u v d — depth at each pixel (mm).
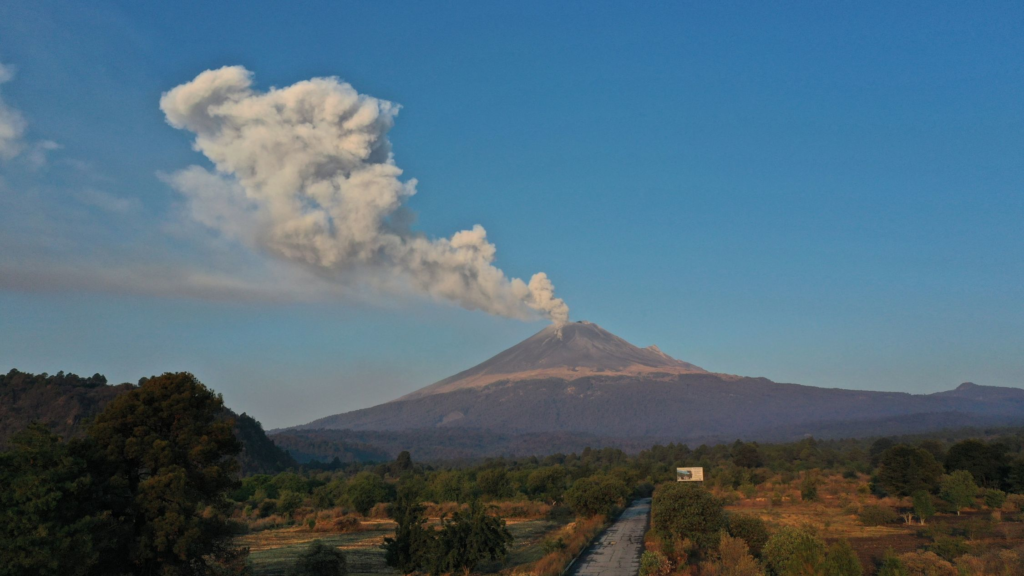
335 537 66375
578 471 132750
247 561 47781
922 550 45969
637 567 42406
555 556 43531
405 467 197375
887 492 82000
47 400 160125
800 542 30516
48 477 25875
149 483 28547
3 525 24719
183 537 28156
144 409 30484
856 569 28625
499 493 95688
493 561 44781
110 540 27234
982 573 34406
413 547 39000
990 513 70562
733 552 37625
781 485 109750
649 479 134125
